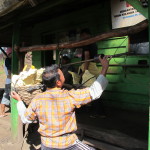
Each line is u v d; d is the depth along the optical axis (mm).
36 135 5270
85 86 4102
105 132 3914
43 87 3445
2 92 10469
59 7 5824
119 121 4535
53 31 7578
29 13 4785
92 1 5934
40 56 8227
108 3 5828
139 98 5188
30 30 9141
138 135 3676
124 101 5508
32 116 2516
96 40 3422
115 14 5680
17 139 5125
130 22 5359
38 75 3498
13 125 5195
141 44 5273
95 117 4898
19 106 2725
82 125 4344
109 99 5832
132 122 4434
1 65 22047
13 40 5316
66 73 4941
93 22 6207
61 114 2404
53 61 8297
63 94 2484
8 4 4289
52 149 2369
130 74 5355
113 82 5727
